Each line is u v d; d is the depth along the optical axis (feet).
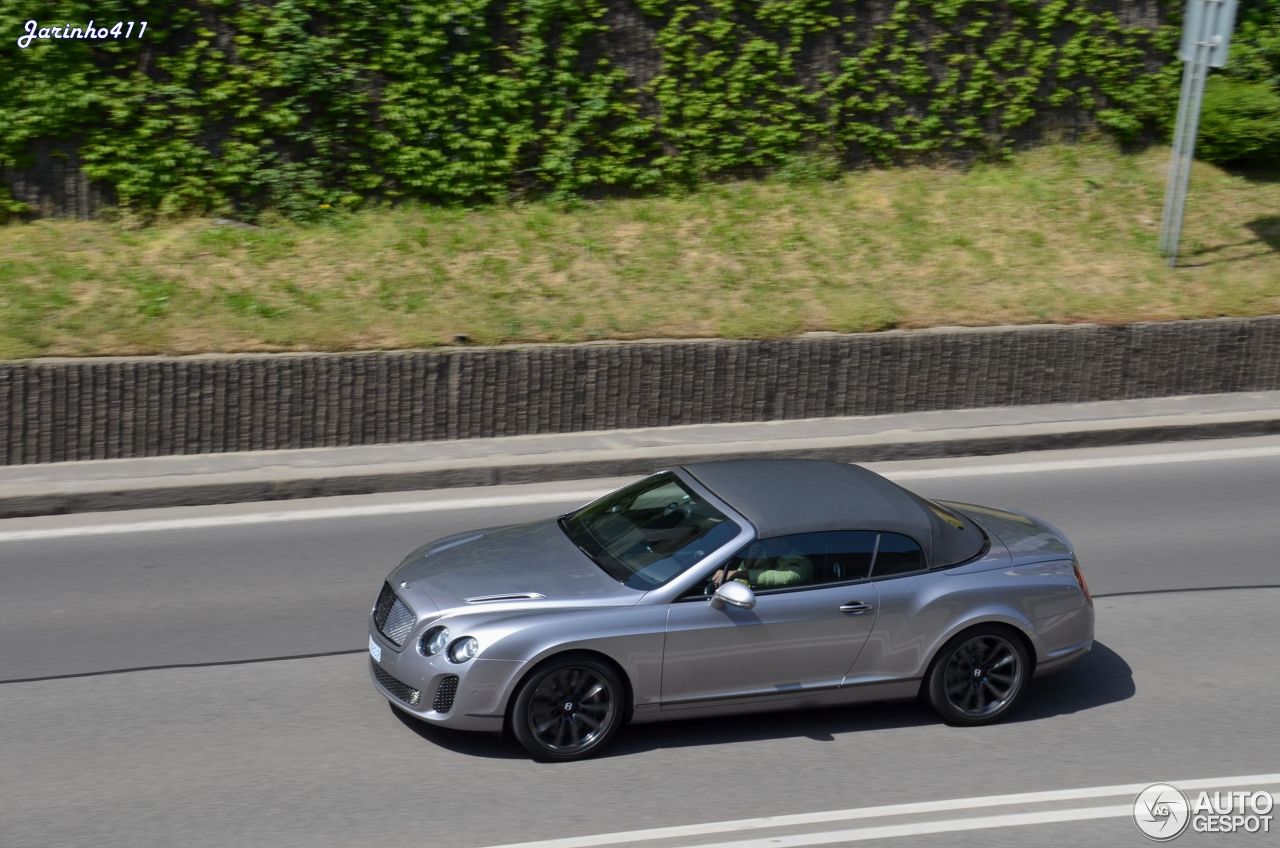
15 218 57.62
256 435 48.26
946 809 25.64
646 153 65.21
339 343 49.52
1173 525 43.73
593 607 27.43
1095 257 61.67
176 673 31.35
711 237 61.16
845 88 67.77
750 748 28.30
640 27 64.54
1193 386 56.95
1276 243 63.57
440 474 46.70
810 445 49.96
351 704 29.96
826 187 67.00
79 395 46.32
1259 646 34.47
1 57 56.59
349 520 43.21
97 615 34.83
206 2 58.49
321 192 60.44
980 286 58.44
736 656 27.96
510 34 62.69
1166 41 71.46
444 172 61.98
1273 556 41.09
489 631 26.81
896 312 55.36
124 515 43.27
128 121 58.08
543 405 50.88
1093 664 33.35
